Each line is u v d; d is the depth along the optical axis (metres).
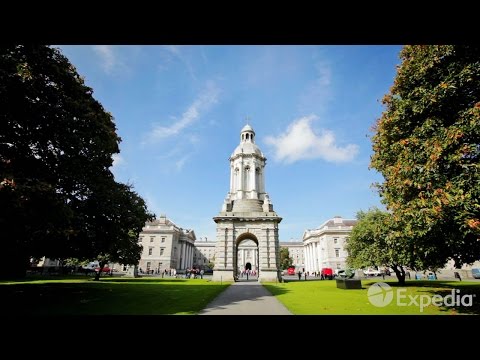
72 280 35.47
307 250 105.38
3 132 14.52
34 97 14.68
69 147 16.09
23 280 33.44
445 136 12.25
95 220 18.28
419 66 14.10
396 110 15.48
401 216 13.95
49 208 13.60
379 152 17.61
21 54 14.10
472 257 15.41
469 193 11.13
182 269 95.19
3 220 12.54
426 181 12.62
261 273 38.06
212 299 17.70
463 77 12.24
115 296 18.36
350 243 35.50
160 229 88.12
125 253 33.16
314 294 20.97
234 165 49.53
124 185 22.94
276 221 40.28
